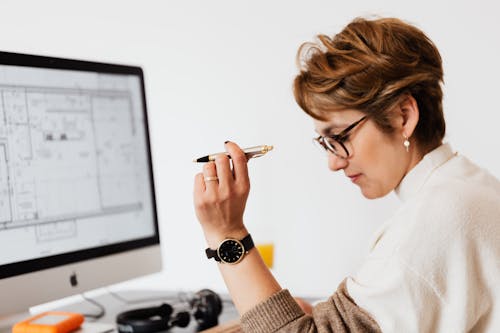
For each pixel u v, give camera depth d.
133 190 1.57
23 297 1.29
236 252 1.06
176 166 2.43
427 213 0.93
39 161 1.35
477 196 0.94
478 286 0.91
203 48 2.33
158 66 2.44
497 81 1.84
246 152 1.11
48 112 1.38
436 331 0.91
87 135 1.46
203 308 1.38
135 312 1.38
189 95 2.38
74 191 1.42
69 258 1.39
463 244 0.90
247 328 1.03
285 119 2.18
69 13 2.48
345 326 0.97
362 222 2.07
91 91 1.48
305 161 2.15
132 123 1.59
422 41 1.04
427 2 1.92
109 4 2.48
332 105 1.00
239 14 2.25
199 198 1.06
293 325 1.00
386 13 1.99
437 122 1.05
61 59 1.41
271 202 2.23
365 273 0.98
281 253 2.22
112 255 1.49
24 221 1.31
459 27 1.88
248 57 2.24
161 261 1.63
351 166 1.04
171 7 2.38
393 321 0.91
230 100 2.29
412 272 0.90
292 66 2.16
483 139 1.88
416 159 1.05
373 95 0.98
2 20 2.39
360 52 0.99
